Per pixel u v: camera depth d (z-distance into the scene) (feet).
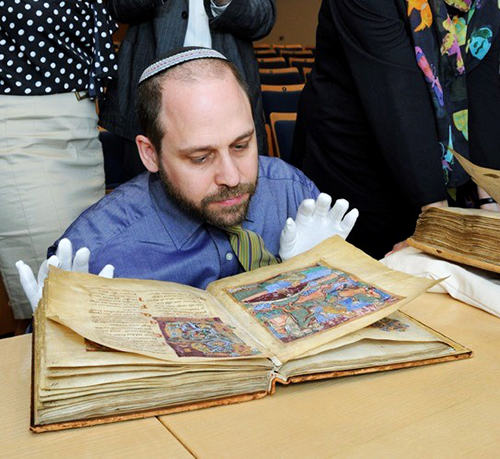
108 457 1.66
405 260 3.26
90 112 5.13
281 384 2.08
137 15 5.12
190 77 2.57
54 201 4.87
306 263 2.90
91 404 1.79
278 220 3.65
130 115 5.26
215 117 2.53
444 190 4.17
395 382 2.10
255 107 5.65
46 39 4.59
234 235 3.22
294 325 2.26
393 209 4.73
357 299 2.43
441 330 2.59
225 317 2.40
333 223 3.31
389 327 2.36
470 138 4.47
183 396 1.89
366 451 1.70
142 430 1.78
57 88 4.77
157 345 1.97
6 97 4.66
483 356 2.33
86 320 2.05
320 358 2.10
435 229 3.20
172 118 2.59
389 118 4.11
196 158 2.60
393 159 4.17
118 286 2.45
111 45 4.99
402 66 4.07
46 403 1.74
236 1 4.98
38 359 2.03
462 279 2.92
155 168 2.95
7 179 4.75
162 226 3.24
